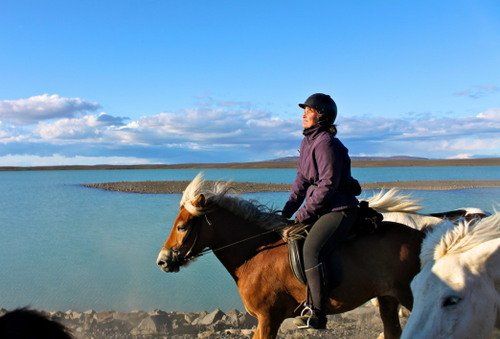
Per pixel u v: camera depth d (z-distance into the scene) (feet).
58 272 42.37
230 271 20.01
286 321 28.89
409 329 11.30
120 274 41.37
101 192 148.87
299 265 18.37
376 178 241.35
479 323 11.39
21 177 336.90
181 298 35.04
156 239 58.29
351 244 18.47
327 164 18.16
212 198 19.95
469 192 131.64
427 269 12.18
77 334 25.22
